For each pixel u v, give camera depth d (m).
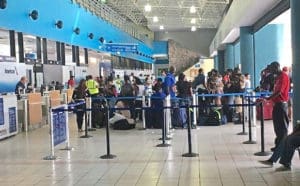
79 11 21.38
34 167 8.10
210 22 43.72
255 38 22.02
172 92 13.38
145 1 32.22
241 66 21.44
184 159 8.43
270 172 7.16
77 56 22.78
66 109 9.29
